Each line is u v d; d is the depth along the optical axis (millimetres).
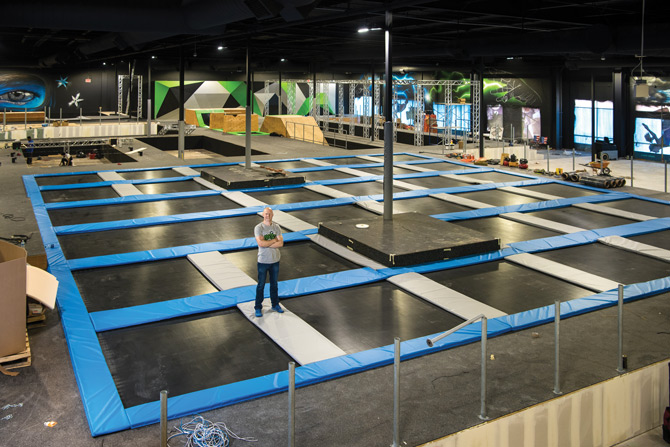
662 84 31781
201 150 40094
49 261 12625
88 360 8219
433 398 7297
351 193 20375
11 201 18203
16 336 7973
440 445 6445
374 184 22125
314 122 39469
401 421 6773
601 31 19109
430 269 12414
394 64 40375
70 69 47781
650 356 8445
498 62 37250
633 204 19062
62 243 14289
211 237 14836
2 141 32906
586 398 7547
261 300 9875
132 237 14852
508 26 22938
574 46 20328
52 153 35156
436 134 37531
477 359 8383
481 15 20469
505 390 7488
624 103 33688
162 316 9922
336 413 6980
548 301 10844
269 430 6633
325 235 14695
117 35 24891
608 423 7828
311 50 37688
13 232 14664
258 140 36562
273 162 26906
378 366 8195
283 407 7141
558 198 19453
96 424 6656
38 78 46656
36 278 9094
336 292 11344
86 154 36500
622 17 20641
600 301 10469
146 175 23250
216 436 6410
